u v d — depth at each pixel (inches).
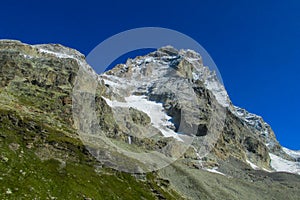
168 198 5620.1
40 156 4660.4
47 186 3838.6
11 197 3208.7
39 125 5733.3
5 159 3981.3
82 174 4729.3
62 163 4731.8
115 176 5315.0
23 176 3791.8
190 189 7426.2
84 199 3973.9
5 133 4825.3
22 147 4653.1
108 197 4424.2
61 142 5393.7
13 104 7007.9
